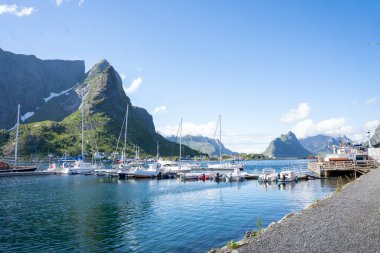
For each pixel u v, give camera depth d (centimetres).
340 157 8800
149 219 3381
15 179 9206
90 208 4144
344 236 1820
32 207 4278
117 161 18750
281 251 1630
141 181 8312
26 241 2620
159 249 2338
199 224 3091
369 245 1638
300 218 2377
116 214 3697
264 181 7306
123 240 2600
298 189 5800
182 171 10425
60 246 2475
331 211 2561
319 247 1653
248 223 3092
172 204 4378
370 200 2984
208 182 7756
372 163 7988
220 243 2448
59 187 6925
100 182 8112
